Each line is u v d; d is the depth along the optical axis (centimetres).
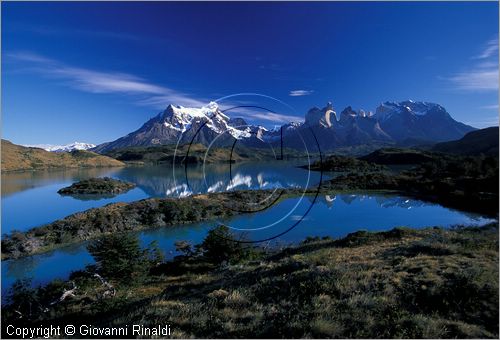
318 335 988
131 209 6812
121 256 2959
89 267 3369
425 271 1491
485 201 8350
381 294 1270
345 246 3041
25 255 4784
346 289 1347
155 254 3972
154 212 6606
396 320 1041
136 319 1381
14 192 12975
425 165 14725
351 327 1027
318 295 1321
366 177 12531
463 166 12125
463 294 1197
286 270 1939
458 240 2345
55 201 10744
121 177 18512
